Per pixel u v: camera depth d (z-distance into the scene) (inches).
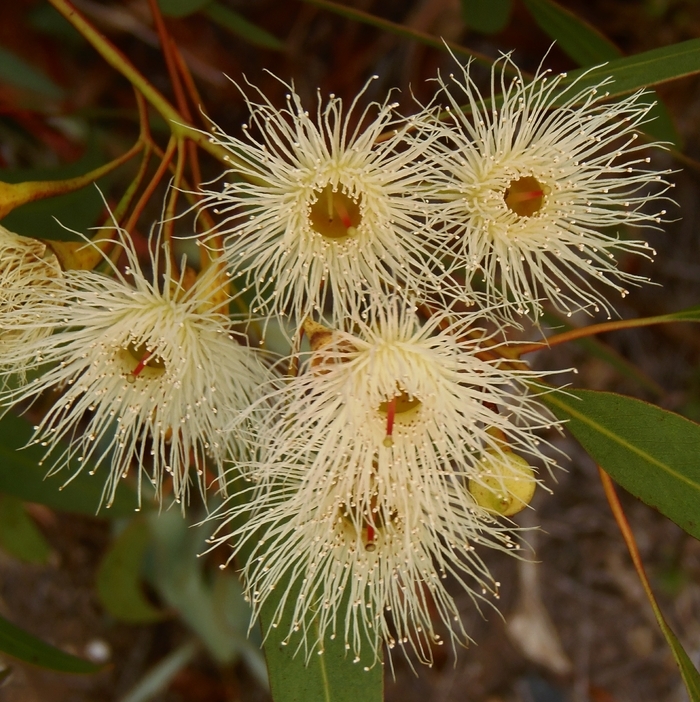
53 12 11.9
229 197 8.2
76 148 12.6
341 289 8.3
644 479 8.7
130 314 8.4
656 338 14.4
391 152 8.7
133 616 11.7
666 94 13.7
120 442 8.8
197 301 8.5
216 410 8.6
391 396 8.1
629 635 14.6
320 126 8.2
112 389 8.6
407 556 8.5
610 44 10.5
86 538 13.3
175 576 11.5
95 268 9.0
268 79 12.9
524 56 13.1
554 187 8.5
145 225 12.6
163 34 9.2
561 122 8.5
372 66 13.0
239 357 8.6
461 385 8.4
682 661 8.6
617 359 11.5
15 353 8.5
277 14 12.9
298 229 8.3
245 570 8.5
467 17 11.1
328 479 8.2
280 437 8.1
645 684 14.5
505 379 8.3
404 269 8.3
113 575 11.2
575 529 14.6
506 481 8.3
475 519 8.4
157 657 13.5
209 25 12.8
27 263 8.6
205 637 11.9
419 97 13.0
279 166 8.2
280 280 8.3
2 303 8.5
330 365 8.2
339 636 8.8
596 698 14.2
